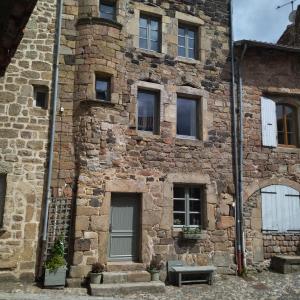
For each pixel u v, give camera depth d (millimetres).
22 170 8883
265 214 10875
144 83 10211
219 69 11188
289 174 11367
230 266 10172
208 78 10992
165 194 9906
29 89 9258
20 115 9094
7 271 8438
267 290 8820
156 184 9859
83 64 9602
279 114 11930
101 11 10250
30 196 8828
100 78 9836
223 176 10609
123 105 9867
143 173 9773
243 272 10086
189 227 10047
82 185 9055
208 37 11234
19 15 3656
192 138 10695
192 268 9227
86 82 9508
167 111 10352
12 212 8664
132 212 9742
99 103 9492
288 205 11172
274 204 11031
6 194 8672
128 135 9797
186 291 8664
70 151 9273
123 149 9656
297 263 10391
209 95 10898
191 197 10438
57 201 8953
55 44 9641
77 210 8922
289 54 11977
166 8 10867
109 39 9867
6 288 7988
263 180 11031
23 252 8570
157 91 10453
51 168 9023
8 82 9156
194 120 10875
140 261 9406
